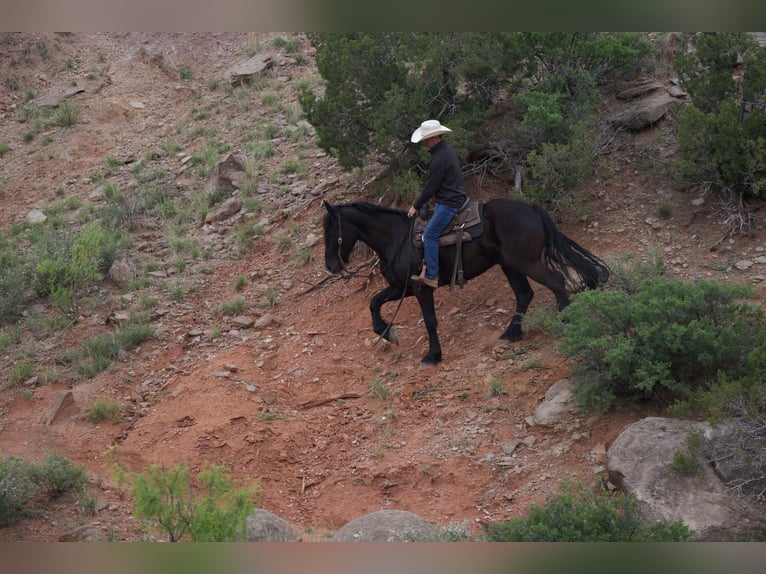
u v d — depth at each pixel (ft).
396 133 37.01
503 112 40.57
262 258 40.09
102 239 41.60
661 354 24.85
